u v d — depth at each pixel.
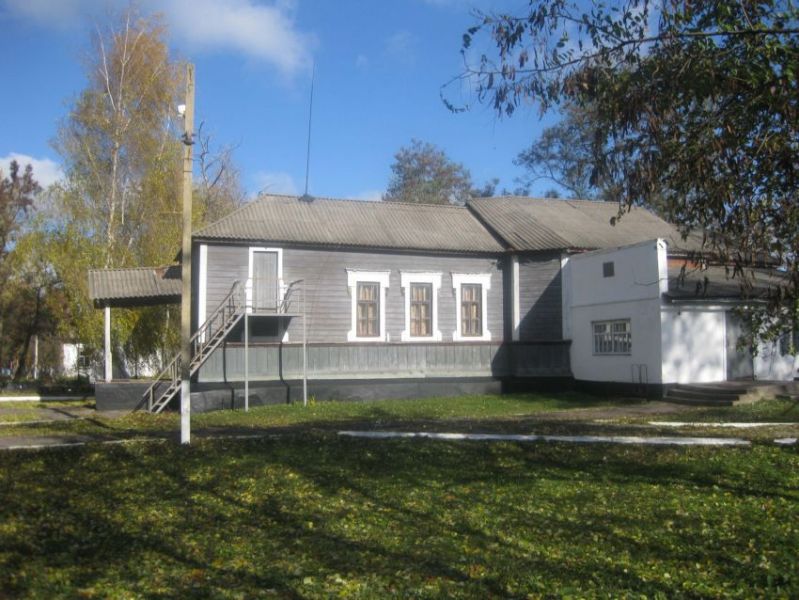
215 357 24.91
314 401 25.27
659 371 24.38
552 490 11.02
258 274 25.91
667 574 7.29
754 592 6.77
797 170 8.73
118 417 22.27
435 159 62.94
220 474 12.06
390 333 27.47
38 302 46.72
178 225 36.53
